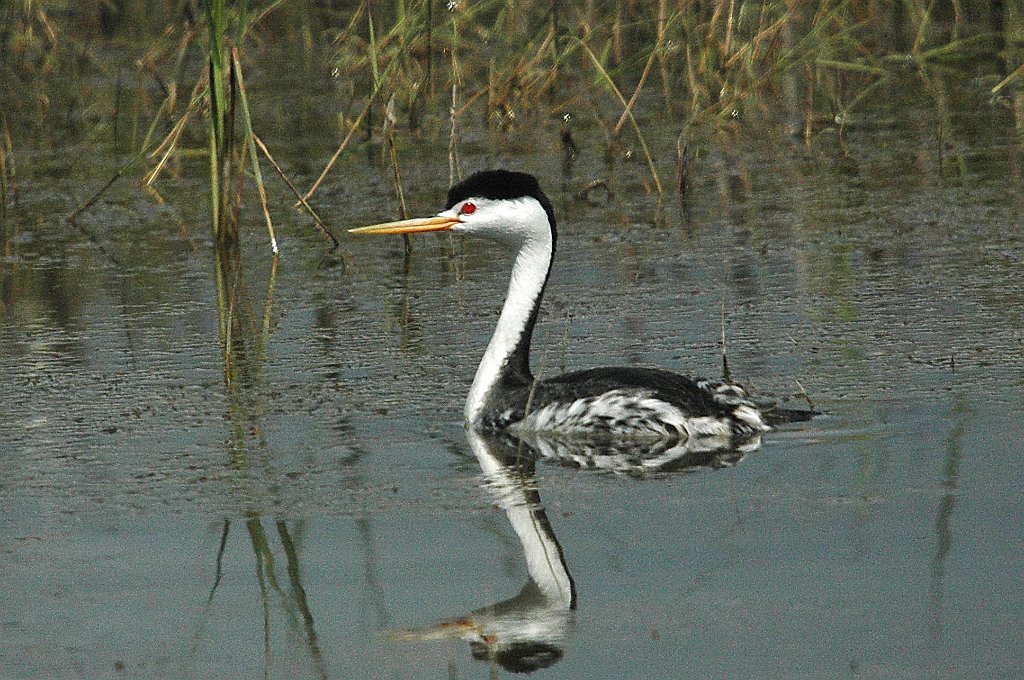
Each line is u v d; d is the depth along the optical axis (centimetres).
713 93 2359
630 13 2569
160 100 2612
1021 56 2595
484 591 936
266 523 1053
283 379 1390
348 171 2236
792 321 1497
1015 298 1531
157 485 1128
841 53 2580
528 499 1082
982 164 2136
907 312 1505
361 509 1072
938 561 941
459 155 2308
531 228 1272
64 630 904
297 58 3042
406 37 2052
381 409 1302
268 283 1741
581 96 2336
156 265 1823
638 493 1084
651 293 1631
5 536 1038
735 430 1187
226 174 1809
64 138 2491
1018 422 1180
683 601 909
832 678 809
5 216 2069
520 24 2486
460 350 1464
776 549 974
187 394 1353
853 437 1172
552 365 1392
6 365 1451
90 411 1310
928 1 2867
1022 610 872
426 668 849
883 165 2175
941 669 812
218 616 920
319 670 848
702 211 1988
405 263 1822
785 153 2288
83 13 2973
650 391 1200
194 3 2797
